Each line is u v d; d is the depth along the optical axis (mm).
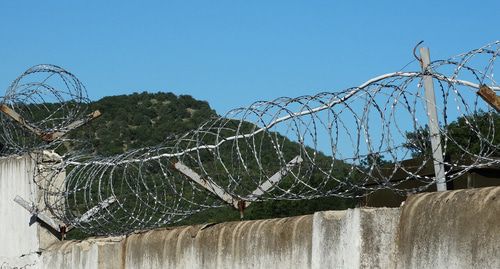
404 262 10898
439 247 10406
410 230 10836
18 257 19359
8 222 19750
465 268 10055
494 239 9742
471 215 10047
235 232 13836
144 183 14625
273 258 13000
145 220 15562
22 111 18750
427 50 11648
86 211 17062
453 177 11180
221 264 14086
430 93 11211
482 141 10750
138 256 16172
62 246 18281
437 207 10516
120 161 15375
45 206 18609
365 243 11406
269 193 12414
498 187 10023
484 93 10594
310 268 12289
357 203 15117
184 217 15656
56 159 19016
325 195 11656
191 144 14109
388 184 11281
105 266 16969
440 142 10969
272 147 12977
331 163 11273
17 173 19406
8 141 19141
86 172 17125
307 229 12422
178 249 15164
